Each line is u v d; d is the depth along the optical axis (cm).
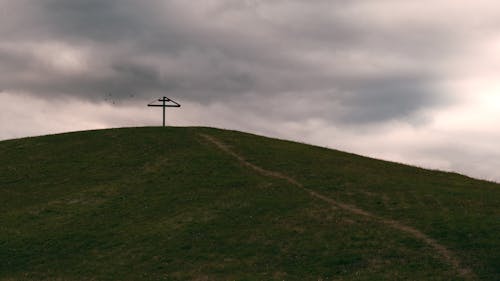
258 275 3775
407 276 3541
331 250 4041
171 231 4644
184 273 3909
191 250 4275
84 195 5759
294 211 4847
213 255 4162
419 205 4784
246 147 7156
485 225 4144
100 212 5256
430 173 6512
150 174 6294
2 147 7956
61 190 5994
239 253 4153
